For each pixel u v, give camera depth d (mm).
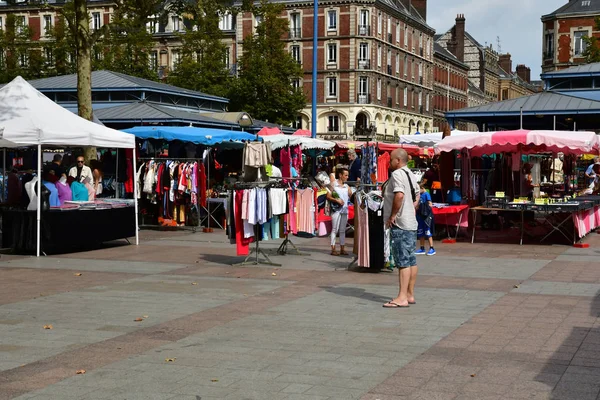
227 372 6383
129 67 48219
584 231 17266
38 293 10422
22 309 9234
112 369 6496
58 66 48875
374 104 70250
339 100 69875
